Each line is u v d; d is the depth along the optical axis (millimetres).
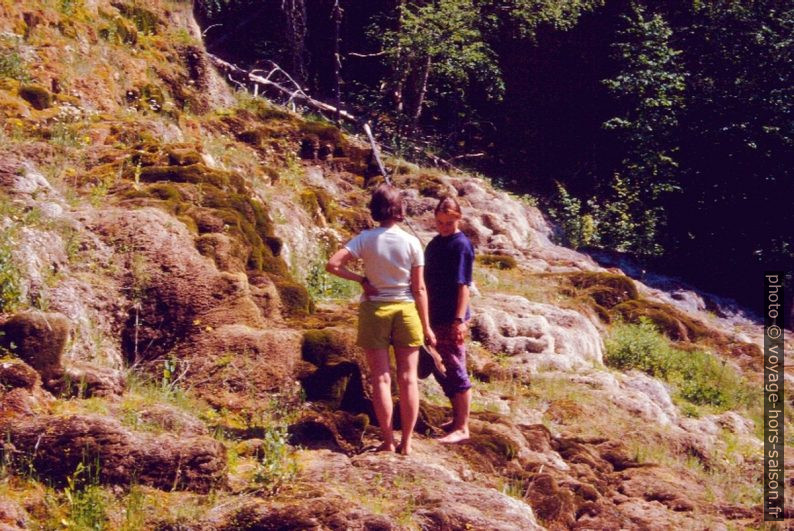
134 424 5711
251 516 5105
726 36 22109
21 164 7910
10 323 5930
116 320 7199
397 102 21344
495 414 8219
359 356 7285
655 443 9211
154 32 14484
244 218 9102
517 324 10953
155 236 7566
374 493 5668
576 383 10273
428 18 20875
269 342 7238
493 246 15695
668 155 21734
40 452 5215
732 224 21750
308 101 19141
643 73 21375
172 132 11539
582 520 6770
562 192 19938
